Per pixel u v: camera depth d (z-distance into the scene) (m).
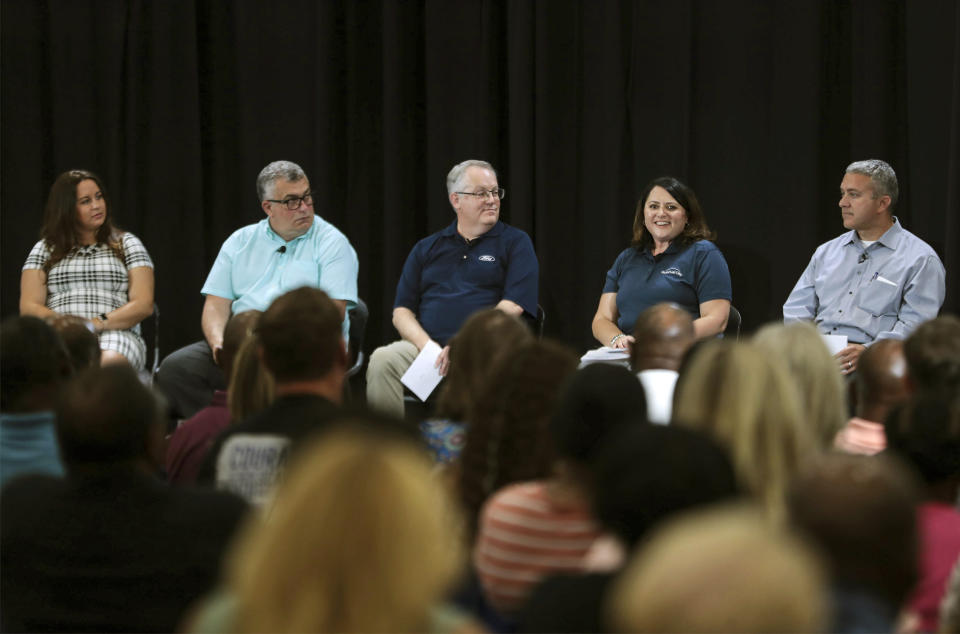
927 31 7.46
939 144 7.50
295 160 8.72
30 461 3.37
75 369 4.55
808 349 3.61
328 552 1.48
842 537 1.77
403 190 8.65
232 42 8.77
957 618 2.33
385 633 1.49
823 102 7.86
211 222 8.89
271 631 1.49
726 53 7.97
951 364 3.69
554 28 8.21
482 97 8.33
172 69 8.62
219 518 2.59
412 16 8.53
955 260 7.29
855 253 7.16
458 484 3.11
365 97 8.69
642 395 2.76
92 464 2.61
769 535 1.23
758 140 7.97
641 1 8.05
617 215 8.23
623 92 8.15
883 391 3.88
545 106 8.23
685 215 7.19
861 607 1.76
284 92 8.68
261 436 3.12
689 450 2.03
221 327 7.15
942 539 2.56
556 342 3.26
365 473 1.52
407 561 1.50
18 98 8.71
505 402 3.11
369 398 7.00
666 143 8.12
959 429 2.75
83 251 7.21
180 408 6.90
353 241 8.78
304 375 3.33
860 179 6.98
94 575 2.55
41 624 2.58
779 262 7.92
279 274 7.24
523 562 2.69
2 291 8.79
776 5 7.76
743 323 8.09
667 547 1.24
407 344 7.07
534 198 8.38
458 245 7.33
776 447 2.79
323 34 8.44
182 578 2.55
